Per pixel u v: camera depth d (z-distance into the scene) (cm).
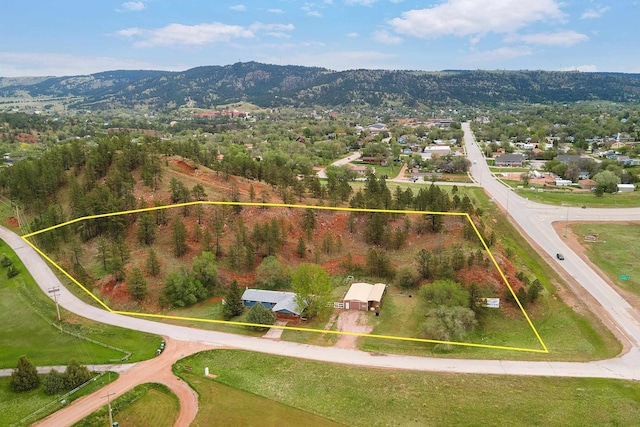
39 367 6506
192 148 14512
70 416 5519
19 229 11362
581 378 6119
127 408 5703
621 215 13412
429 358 6700
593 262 10238
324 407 5719
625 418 5356
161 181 11500
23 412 5612
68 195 11619
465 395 5812
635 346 6938
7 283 9025
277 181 12800
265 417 5547
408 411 5584
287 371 6450
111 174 11462
